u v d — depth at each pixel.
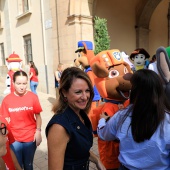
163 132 1.48
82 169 1.57
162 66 2.32
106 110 2.48
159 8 13.12
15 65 6.56
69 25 8.51
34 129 2.62
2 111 2.50
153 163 1.52
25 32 12.06
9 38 13.94
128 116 1.63
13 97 2.53
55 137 1.42
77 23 8.25
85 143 1.54
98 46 7.87
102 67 2.48
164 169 1.56
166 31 14.16
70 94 1.52
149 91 1.50
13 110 2.48
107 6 9.88
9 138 1.80
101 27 7.89
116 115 1.77
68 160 1.52
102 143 2.52
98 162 1.85
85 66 4.30
